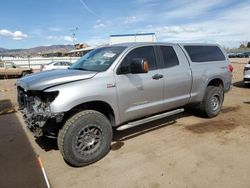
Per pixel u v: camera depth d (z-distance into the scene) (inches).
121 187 129.0
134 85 172.6
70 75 153.0
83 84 150.1
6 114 286.2
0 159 164.9
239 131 204.8
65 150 145.3
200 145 177.8
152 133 205.2
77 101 145.1
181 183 130.3
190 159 156.3
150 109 186.9
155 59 191.2
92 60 185.5
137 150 172.4
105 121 158.9
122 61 169.9
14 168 152.1
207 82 229.6
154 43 195.9
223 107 290.5
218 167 145.4
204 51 236.4
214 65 238.7
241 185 127.3
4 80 854.5
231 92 396.5
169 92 198.4
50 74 161.6
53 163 158.1
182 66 209.0
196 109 247.3
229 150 168.2
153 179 135.0
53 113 139.4
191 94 219.5
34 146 185.8
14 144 190.5
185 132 205.5
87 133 151.9
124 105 169.6
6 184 134.6
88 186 131.0
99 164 154.3
